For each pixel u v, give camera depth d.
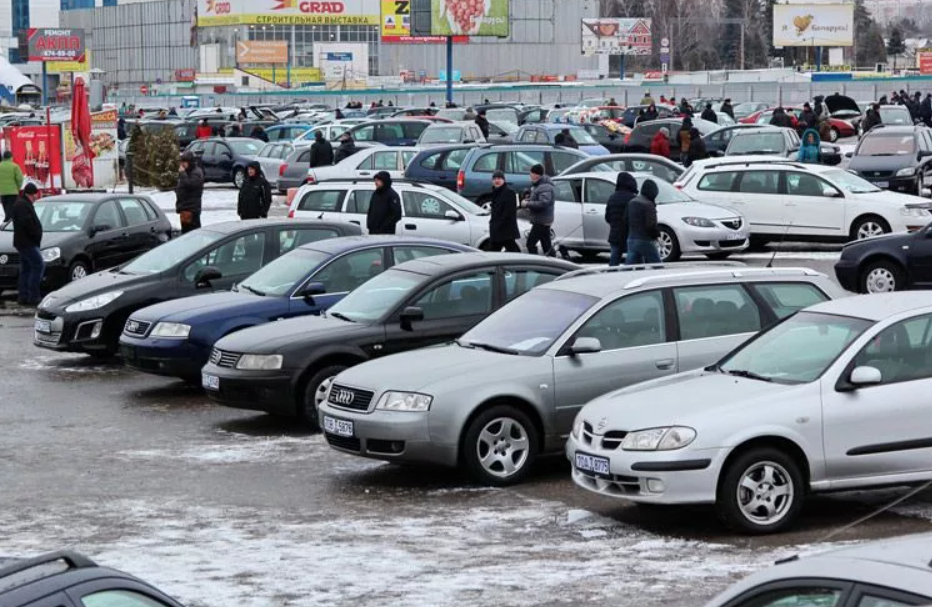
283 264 39.66
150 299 43.00
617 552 22.95
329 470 29.88
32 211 55.78
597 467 24.34
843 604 10.02
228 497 27.56
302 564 22.48
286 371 32.97
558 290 30.12
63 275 57.50
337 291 38.50
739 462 23.50
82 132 91.19
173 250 44.38
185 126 137.12
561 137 97.88
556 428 28.17
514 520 25.33
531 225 57.53
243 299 38.44
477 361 28.42
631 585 20.94
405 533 24.48
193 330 37.56
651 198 48.84
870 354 24.33
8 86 124.19
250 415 36.28
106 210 59.53
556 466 29.77
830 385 24.02
